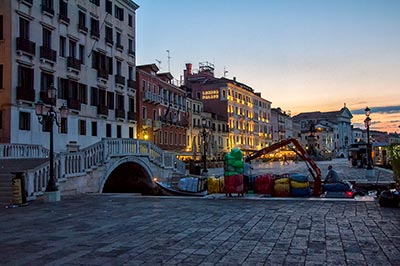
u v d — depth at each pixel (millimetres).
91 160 22797
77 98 35719
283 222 10180
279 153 89250
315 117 163375
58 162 19469
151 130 52031
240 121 91125
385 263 6332
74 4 36062
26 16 29812
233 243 7871
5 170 19766
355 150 51812
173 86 61031
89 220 11172
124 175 29797
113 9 42969
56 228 9969
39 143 30625
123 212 12711
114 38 43031
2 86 28469
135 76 47844
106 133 40812
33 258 6996
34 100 30125
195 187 24656
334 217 10828
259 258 6715
